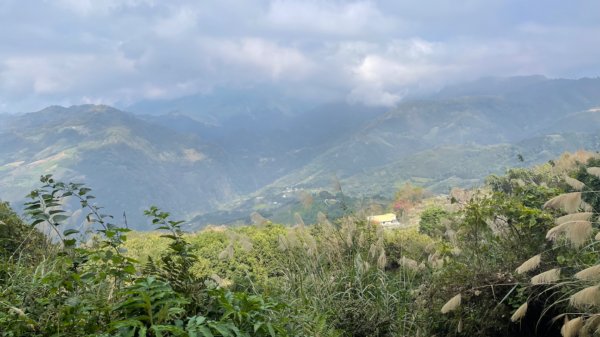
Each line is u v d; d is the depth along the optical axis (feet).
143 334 7.50
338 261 19.77
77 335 8.07
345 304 16.97
